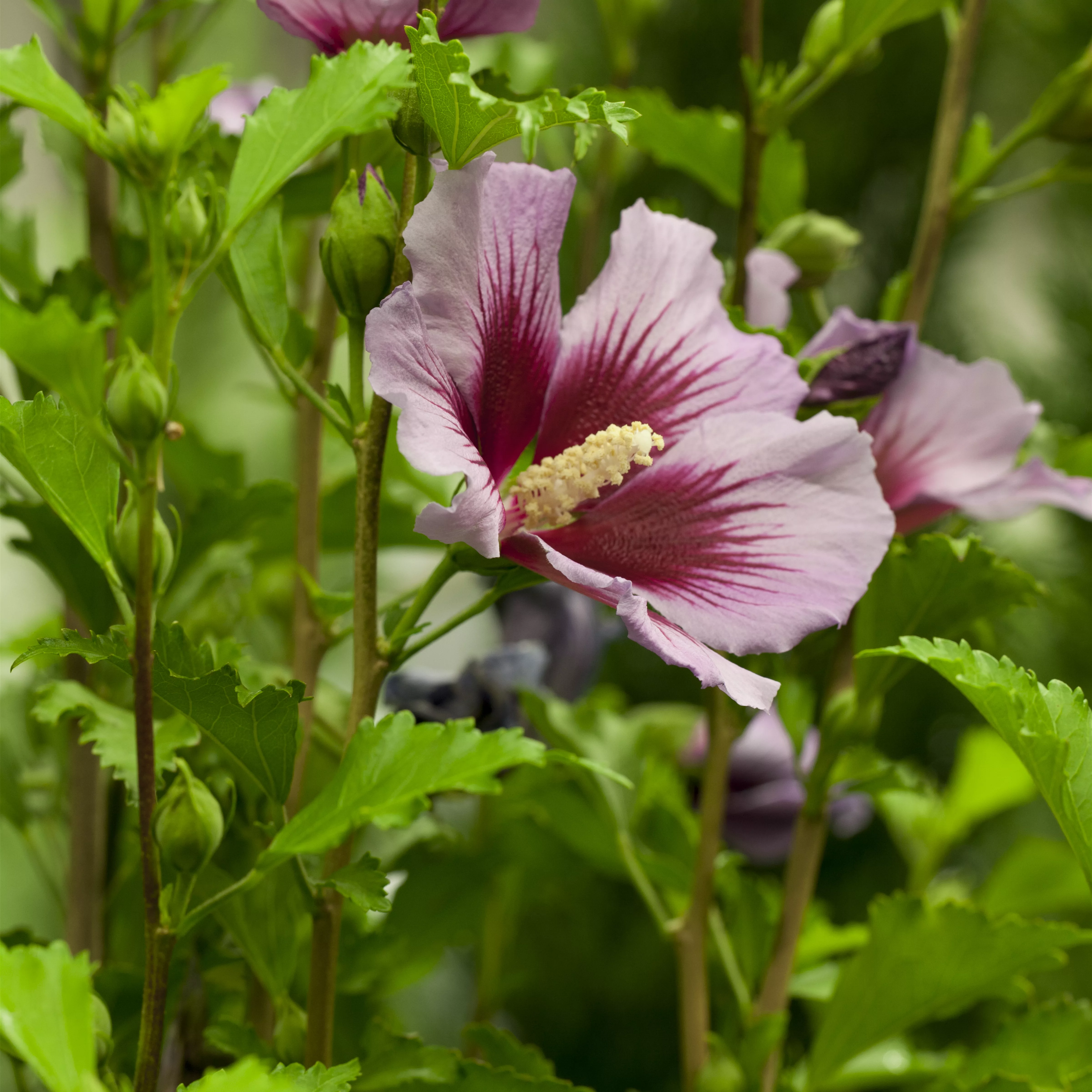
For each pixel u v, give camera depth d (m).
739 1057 0.96
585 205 1.20
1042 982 1.40
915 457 0.94
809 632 0.86
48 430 0.84
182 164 0.93
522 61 1.09
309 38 0.87
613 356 0.89
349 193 0.86
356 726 0.86
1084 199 1.62
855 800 1.12
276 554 1.06
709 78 1.68
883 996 0.94
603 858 1.01
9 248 0.99
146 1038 0.84
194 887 0.91
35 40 0.83
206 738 0.93
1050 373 1.62
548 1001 1.52
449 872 1.00
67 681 0.94
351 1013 0.94
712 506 0.88
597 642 1.06
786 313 0.95
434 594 0.87
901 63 1.63
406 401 0.83
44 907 1.58
